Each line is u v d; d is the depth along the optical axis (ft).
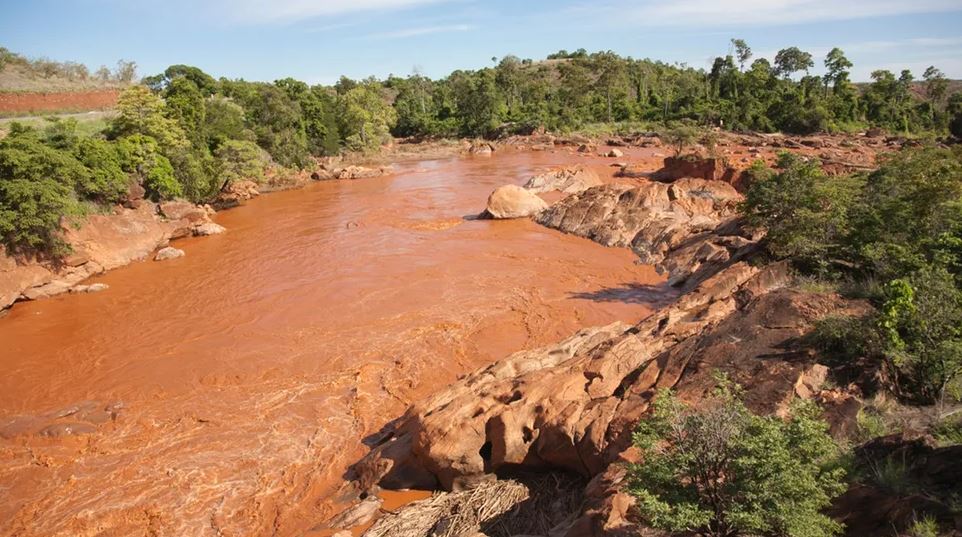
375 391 69.36
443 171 257.96
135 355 83.35
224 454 58.54
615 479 39.04
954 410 37.91
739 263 78.54
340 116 309.63
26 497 53.98
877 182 81.20
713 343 51.29
